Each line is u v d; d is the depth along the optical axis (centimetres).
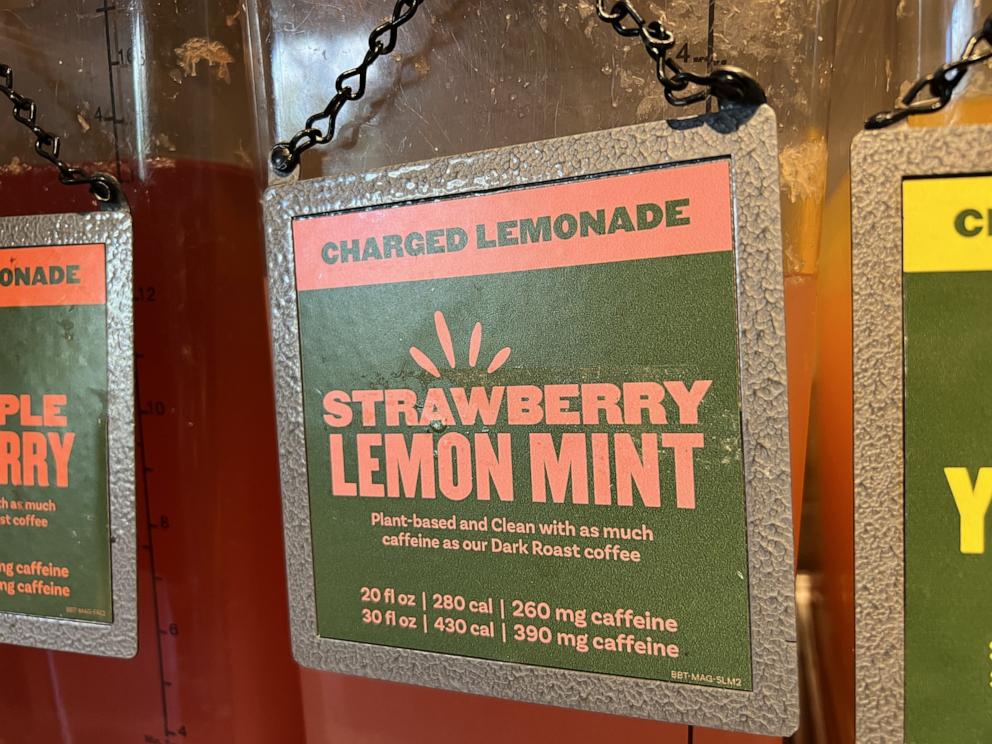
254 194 26
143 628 26
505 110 21
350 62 21
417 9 20
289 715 27
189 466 25
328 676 23
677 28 19
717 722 17
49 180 25
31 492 22
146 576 25
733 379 16
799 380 20
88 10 24
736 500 16
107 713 26
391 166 19
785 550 16
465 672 19
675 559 17
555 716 21
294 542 20
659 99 19
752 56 19
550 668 18
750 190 16
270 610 26
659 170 16
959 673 16
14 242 22
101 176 21
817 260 20
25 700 27
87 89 24
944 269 15
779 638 16
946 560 16
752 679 16
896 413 16
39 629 22
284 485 20
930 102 15
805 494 27
